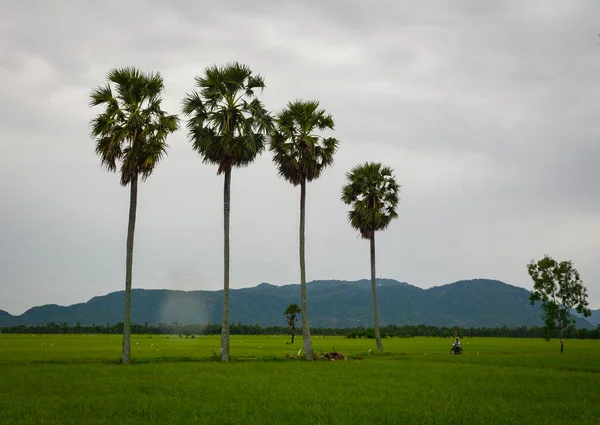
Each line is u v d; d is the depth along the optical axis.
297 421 20.61
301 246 53.44
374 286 68.12
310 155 53.53
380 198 68.50
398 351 74.25
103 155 44.72
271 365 43.22
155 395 26.25
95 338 141.62
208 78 49.31
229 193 49.25
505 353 69.50
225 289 47.94
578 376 36.56
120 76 44.75
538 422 20.67
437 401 25.44
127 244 44.69
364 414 22.02
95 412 21.80
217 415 21.48
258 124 49.00
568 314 74.75
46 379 31.70
